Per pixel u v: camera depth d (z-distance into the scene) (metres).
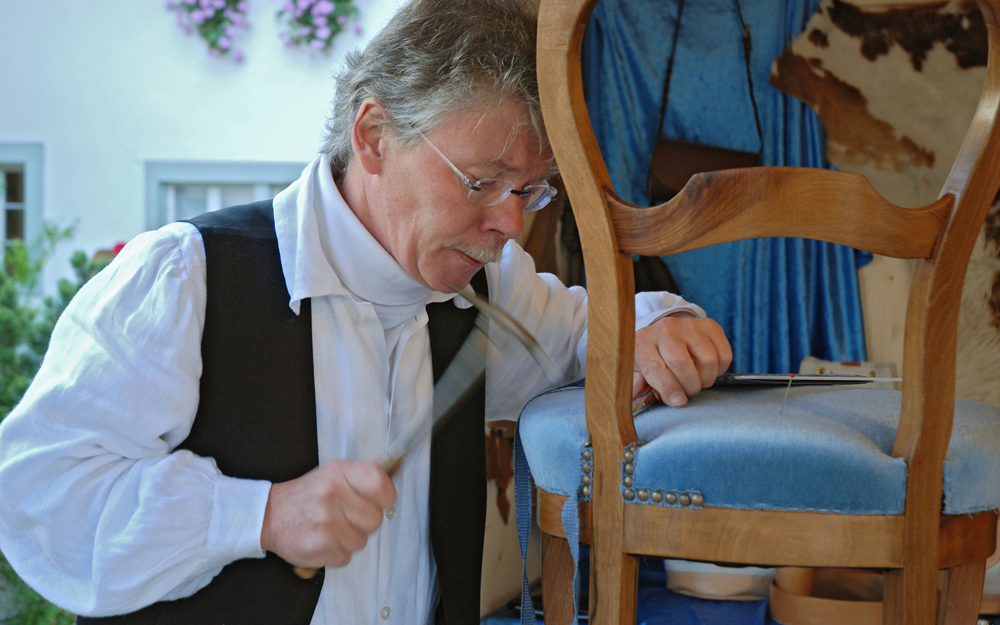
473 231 0.92
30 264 3.57
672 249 0.75
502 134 0.87
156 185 4.50
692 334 0.93
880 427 0.79
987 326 1.98
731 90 1.99
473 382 1.04
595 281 0.79
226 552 0.80
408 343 1.01
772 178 0.71
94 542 0.80
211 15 4.23
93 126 4.49
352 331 0.95
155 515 0.79
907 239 0.71
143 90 4.45
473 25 0.88
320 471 0.83
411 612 1.01
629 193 1.99
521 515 1.02
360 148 0.93
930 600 0.73
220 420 0.88
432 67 0.87
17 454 0.81
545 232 1.89
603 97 1.98
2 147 4.50
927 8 1.98
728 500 0.74
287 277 0.92
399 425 0.98
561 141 0.78
